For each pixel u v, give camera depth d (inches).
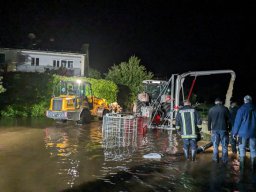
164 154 497.7
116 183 349.1
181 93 821.2
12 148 510.0
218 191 329.1
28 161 431.5
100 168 406.9
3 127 718.5
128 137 645.9
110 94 1222.9
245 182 359.3
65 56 1711.4
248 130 411.2
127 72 1454.2
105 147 538.6
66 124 810.8
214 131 450.3
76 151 501.0
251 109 414.6
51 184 339.6
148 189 331.6
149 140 620.4
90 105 879.7
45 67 1644.9
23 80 916.6
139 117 694.5
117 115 683.4
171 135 687.7
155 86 889.5
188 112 454.0
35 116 928.9
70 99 796.6
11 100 896.3
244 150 416.2
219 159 468.1
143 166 422.0
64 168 401.7
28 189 322.7
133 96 1424.7
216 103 453.4
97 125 813.9
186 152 459.2
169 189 332.8
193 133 451.5
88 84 882.1
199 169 411.8
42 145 539.2
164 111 812.0
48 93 961.5
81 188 330.0
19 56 1624.0
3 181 346.0
